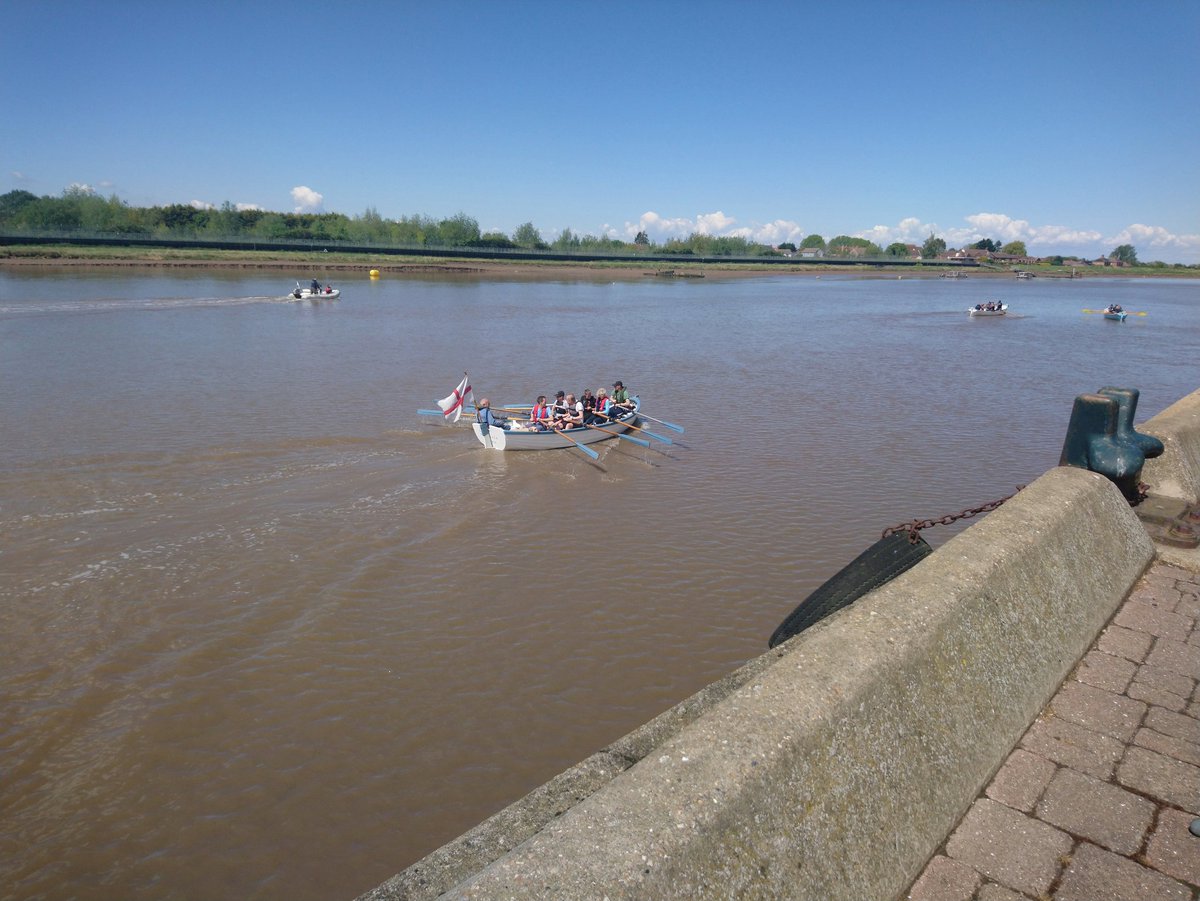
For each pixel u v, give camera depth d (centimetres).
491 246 15825
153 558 1434
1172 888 300
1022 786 355
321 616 1270
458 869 344
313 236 14088
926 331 5338
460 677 1133
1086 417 593
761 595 1374
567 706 1079
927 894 300
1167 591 531
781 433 2433
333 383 2952
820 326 5556
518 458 2119
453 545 1545
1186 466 681
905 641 342
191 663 1138
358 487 1842
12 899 775
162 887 794
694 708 443
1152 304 8606
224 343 3812
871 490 1892
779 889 255
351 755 978
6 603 1264
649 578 1427
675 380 3284
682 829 242
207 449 2077
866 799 294
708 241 19550
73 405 2475
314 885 801
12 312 4697
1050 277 17362
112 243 10862
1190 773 360
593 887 224
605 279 11631
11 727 997
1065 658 433
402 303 6300
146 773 936
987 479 1983
